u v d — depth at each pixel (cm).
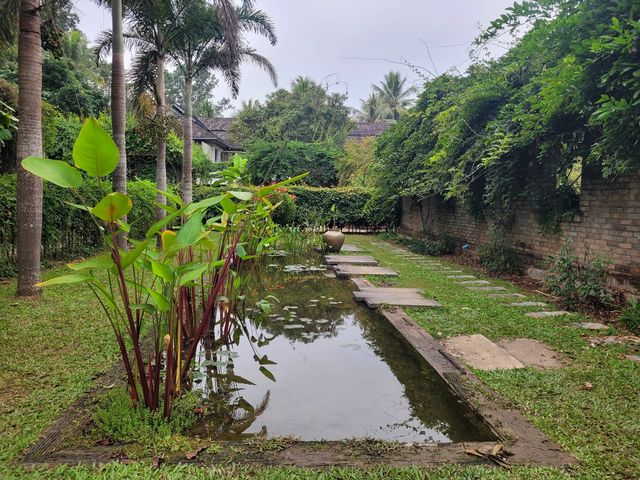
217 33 978
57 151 1234
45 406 242
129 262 221
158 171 982
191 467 190
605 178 502
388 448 209
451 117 770
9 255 644
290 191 1552
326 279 711
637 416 238
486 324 422
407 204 1409
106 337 359
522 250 697
